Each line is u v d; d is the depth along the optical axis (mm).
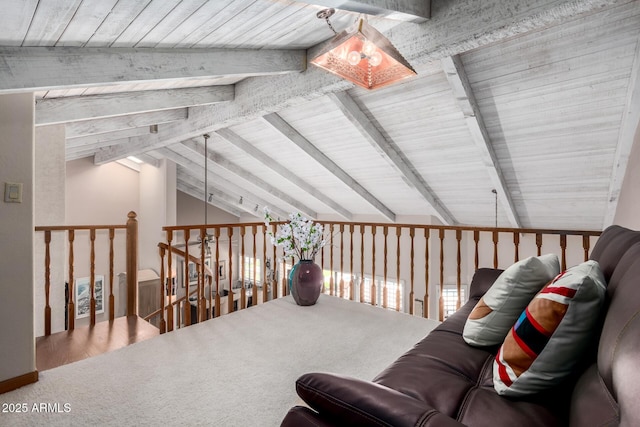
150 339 3002
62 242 4273
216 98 4051
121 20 1837
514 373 1276
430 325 3354
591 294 1135
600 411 829
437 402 1296
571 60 2918
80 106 3305
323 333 3156
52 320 4168
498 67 3193
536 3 1978
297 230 3916
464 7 2268
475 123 3721
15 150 2246
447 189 5848
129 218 3729
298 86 3375
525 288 1646
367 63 2023
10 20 1582
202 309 3676
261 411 2018
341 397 948
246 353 2748
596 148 3820
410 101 3953
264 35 2576
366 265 8648
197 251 10641
